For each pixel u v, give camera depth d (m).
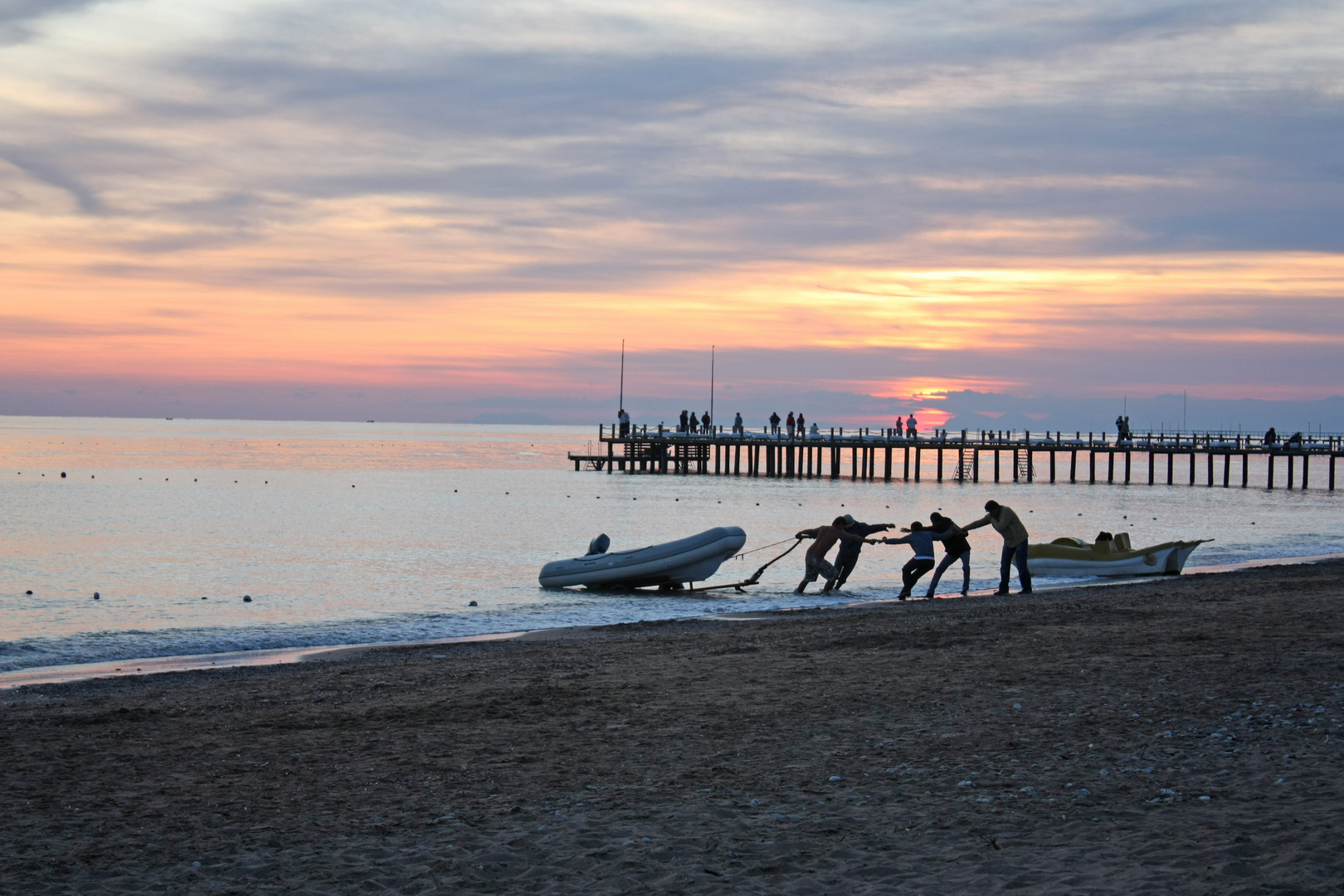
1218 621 17.09
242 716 11.81
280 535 42.53
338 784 9.02
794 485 78.75
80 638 20.09
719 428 91.44
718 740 10.23
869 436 86.81
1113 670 12.80
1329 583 23.33
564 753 9.91
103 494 65.00
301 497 64.44
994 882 6.12
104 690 14.05
